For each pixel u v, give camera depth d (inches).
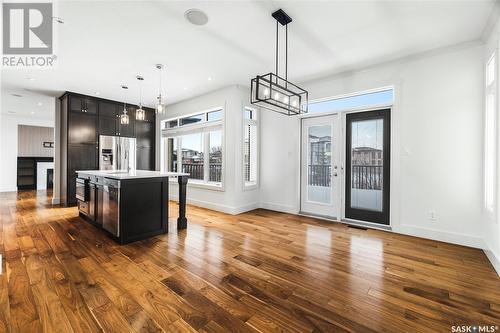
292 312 67.6
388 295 76.2
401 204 138.5
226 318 64.8
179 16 99.5
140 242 122.4
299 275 89.0
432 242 124.2
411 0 89.3
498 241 92.8
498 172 93.9
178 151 248.2
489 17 98.3
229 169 189.5
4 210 192.2
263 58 138.5
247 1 90.4
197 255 106.4
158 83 182.1
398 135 138.6
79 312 66.3
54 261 98.7
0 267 92.6
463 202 120.5
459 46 120.6
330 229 146.3
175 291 77.4
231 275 88.4
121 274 88.2
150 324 62.1
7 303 69.8
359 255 107.6
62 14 97.3
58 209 196.1
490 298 74.5
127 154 242.1
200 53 132.5
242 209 191.5
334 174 169.8
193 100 221.5
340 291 78.4
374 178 154.3
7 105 252.5
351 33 112.3
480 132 116.0
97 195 143.9
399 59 138.1
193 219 169.2
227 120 191.0
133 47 125.4
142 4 91.8
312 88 175.0
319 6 93.1
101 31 110.2
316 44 122.5
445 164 125.2
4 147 303.7
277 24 104.7
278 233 138.4
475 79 117.1
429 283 83.5
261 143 208.1
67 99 204.2
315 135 181.0
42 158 342.3
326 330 60.7
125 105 241.0
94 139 220.1
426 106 130.2
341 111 164.9
